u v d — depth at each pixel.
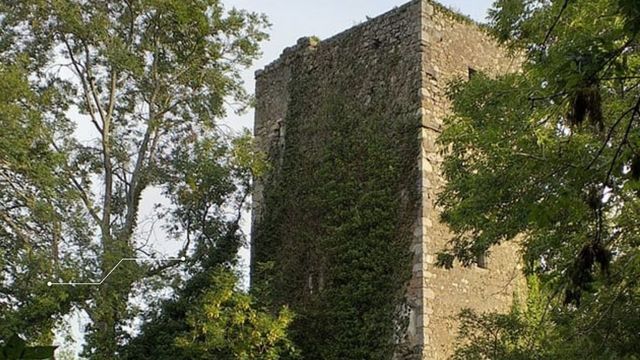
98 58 21.73
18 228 19.39
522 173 11.73
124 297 20.27
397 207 20.23
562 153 11.11
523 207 11.88
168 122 22.69
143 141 22.45
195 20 21.52
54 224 19.47
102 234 21.41
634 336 12.16
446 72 21.33
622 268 11.59
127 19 21.81
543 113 11.36
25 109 19.59
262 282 21.45
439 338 19.11
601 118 6.15
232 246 22.27
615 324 12.18
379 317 19.66
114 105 22.64
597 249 7.05
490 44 22.69
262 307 20.31
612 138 11.25
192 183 21.81
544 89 12.04
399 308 19.44
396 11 21.83
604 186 7.39
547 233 12.45
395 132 20.83
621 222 11.72
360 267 20.30
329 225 21.31
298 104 23.67
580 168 9.48
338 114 22.23
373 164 20.92
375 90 21.69
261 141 24.66
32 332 18.94
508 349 15.95
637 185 7.81
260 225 23.34
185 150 22.64
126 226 21.89
